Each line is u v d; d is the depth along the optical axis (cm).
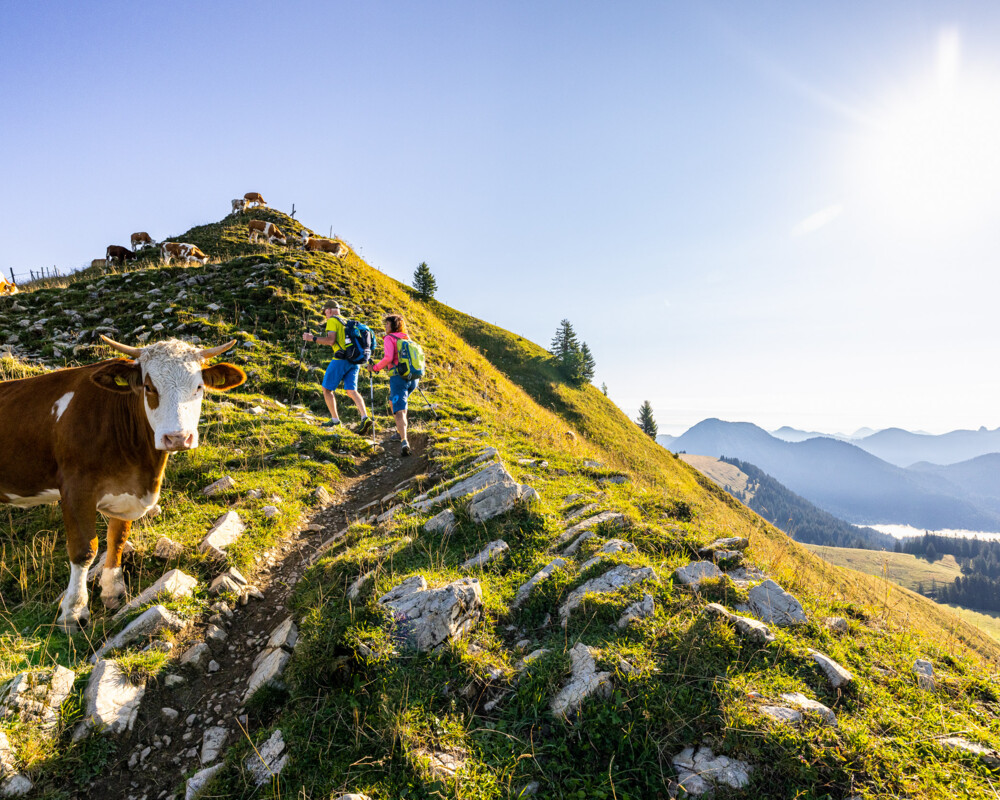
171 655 443
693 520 717
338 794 313
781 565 611
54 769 335
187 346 489
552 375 5547
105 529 615
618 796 315
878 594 705
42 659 421
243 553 603
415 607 438
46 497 530
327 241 3025
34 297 1814
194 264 2256
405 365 973
